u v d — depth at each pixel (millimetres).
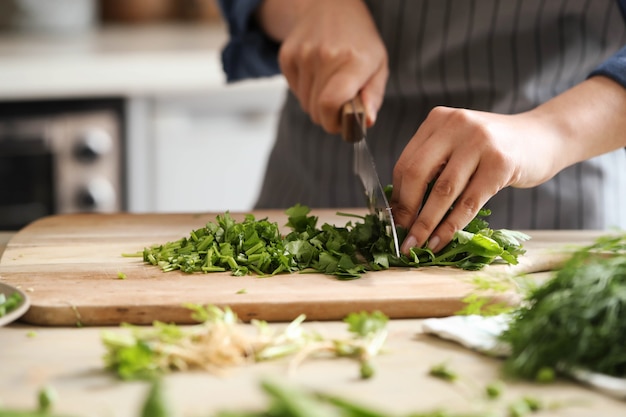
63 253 1688
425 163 1559
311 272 1548
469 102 2135
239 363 1160
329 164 2301
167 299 1375
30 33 4008
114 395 1074
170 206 3521
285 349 1183
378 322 1239
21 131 3148
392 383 1120
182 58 3355
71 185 3246
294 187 2418
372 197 1714
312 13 2070
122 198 3342
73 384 1105
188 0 4535
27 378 1124
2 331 1313
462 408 1050
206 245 1624
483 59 2096
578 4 2029
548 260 1646
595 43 2066
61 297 1386
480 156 1527
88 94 3227
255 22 2338
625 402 1062
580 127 1635
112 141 3289
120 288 1440
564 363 1111
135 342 1158
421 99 2195
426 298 1389
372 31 2045
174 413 1010
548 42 2061
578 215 2090
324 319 1379
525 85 2078
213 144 3529
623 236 1389
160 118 3422
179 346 1160
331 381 1123
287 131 2432
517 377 1125
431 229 1570
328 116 1952
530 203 2086
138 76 3281
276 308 1365
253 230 1633
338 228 1702
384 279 1496
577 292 1148
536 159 1565
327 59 1963
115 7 4473
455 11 2094
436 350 1231
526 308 1241
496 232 1650
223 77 3432
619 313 1126
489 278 1481
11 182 3174
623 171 2154
